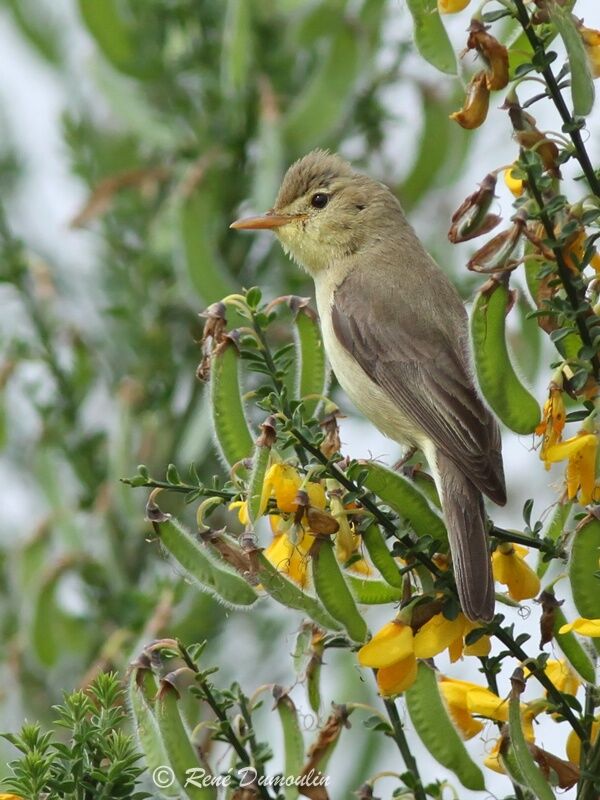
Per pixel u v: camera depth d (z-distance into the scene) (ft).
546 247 23.17
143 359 41.96
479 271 23.07
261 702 24.30
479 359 23.72
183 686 36.52
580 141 22.98
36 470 41.83
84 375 43.19
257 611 40.09
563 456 23.32
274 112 42.60
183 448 40.27
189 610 38.11
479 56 22.86
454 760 24.30
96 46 44.37
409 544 24.35
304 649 24.59
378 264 35.88
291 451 26.84
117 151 46.01
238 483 23.67
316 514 22.81
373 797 24.45
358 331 34.45
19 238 42.70
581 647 23.79
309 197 37.50
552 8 22.34
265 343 25.27
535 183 22.41
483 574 23.86
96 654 39.47
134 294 42.98
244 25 42.57
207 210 41.14
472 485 29.66
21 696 39.50
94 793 22.62
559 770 23.07
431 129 43.96
